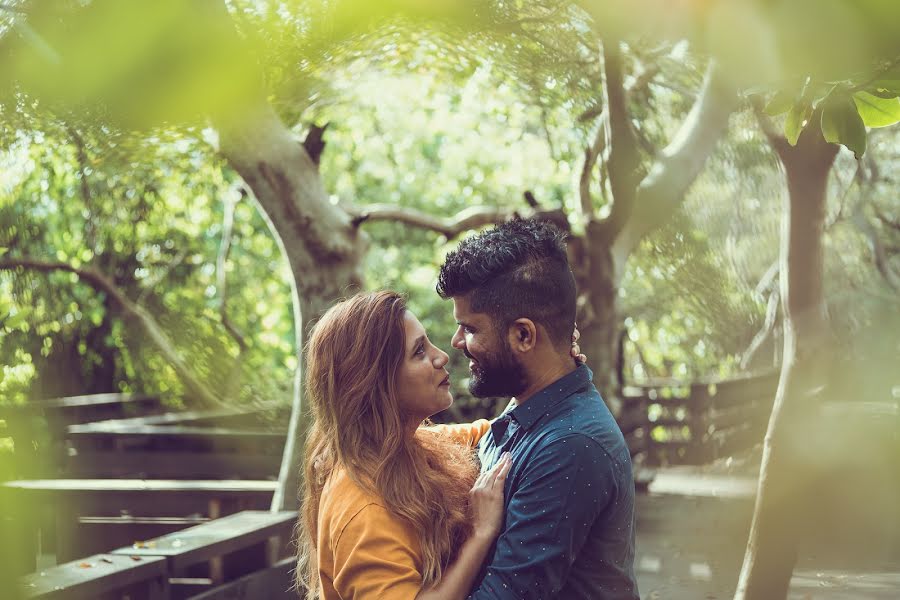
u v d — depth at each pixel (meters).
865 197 10.00
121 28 0.42
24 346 6.54
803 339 3.15
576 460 1.63
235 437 6.75
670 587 5.27
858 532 6.06
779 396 3.17
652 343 12.41
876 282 9.95
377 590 1.60
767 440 3.16
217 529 3.61
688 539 6.47
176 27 0.42
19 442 0.59
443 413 8.49
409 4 0.52
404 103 7.46
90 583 2.66
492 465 1.84
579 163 5.70
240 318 10.70
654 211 5.05
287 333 11.34
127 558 3.00
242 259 10.84
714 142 5.04
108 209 8.61
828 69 0.55
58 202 8.05
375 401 1.73
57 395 8.30
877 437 6.04
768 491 3.12
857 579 5.25
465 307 1.77
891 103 0.98
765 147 5.60
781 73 0.55
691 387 9.98
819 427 3.12
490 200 11.33
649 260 6.20
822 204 3.12
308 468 1.88
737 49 0.55
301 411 4.73
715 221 6.04
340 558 1.65
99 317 8.66
